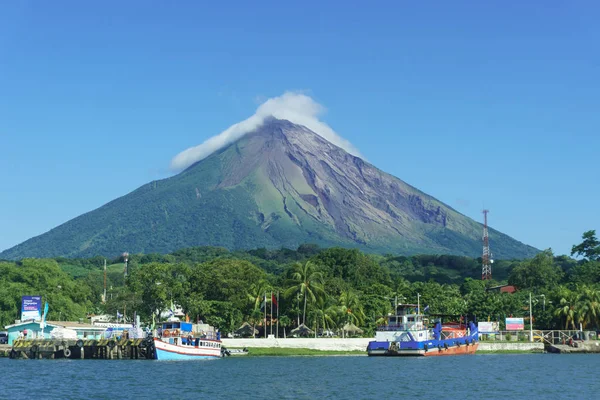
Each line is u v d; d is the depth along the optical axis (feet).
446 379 389.19
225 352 569.64
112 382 366.43
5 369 441.27
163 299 637.71
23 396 315.58
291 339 608.60
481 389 346.74
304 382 371.97
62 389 338.13
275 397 318.65
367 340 627.46
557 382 378.32
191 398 312.91
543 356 610.24
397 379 388.16
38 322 604.90
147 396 317.42
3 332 642.63
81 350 545.85
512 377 401.90
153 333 548.31
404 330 577.02
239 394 326.03
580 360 549.95
